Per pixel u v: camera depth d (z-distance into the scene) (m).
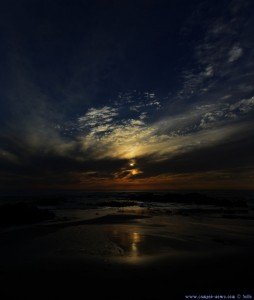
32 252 11.52
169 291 7.06
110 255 10.91
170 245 12.85
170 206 41.19
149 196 55.47
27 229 18.05
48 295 6.85
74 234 16.03
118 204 42.38
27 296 6.79
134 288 7.28
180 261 9.93
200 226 19.62
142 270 8.80
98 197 68.81
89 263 9.69
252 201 51.53
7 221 20.66
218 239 14.40
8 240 14.34
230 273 8.43
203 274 8.36
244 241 13.95
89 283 7.66
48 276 8.27
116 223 21.14
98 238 14.70
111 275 8.33
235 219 24.08
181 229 18.06
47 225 19.98
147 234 15.96
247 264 9.44
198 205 43.31
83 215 27.67
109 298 6.66
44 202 45.12
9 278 8.09
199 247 12.41
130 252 11.43
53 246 12.70
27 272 8.67
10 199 52.19
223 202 44.00
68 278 8.07
